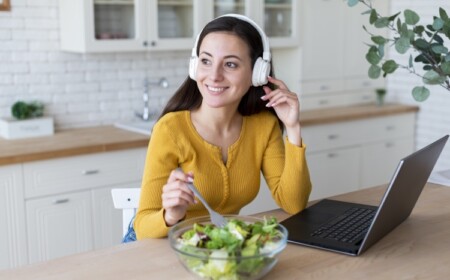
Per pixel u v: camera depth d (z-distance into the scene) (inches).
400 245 65.4
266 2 163.2
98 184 129.5
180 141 72.6
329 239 65.4
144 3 141.0
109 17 137.9
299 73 174.6
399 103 190.5
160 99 162.2
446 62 66.1
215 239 53.4
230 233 53.9
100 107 152.6
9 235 120.4
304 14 171.8
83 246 129.6
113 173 131.2
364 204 80.2
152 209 70.2
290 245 64.9
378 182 180.9
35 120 136.3
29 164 120.4
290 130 76.5
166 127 72.8
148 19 142.3
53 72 144.9
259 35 71.9
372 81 191.5
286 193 76.1
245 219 61.9
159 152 71.8
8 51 138.7
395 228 71.0
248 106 78.5
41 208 123.2
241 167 76.0
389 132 180.4
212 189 73.9
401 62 187.9
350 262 60.4
